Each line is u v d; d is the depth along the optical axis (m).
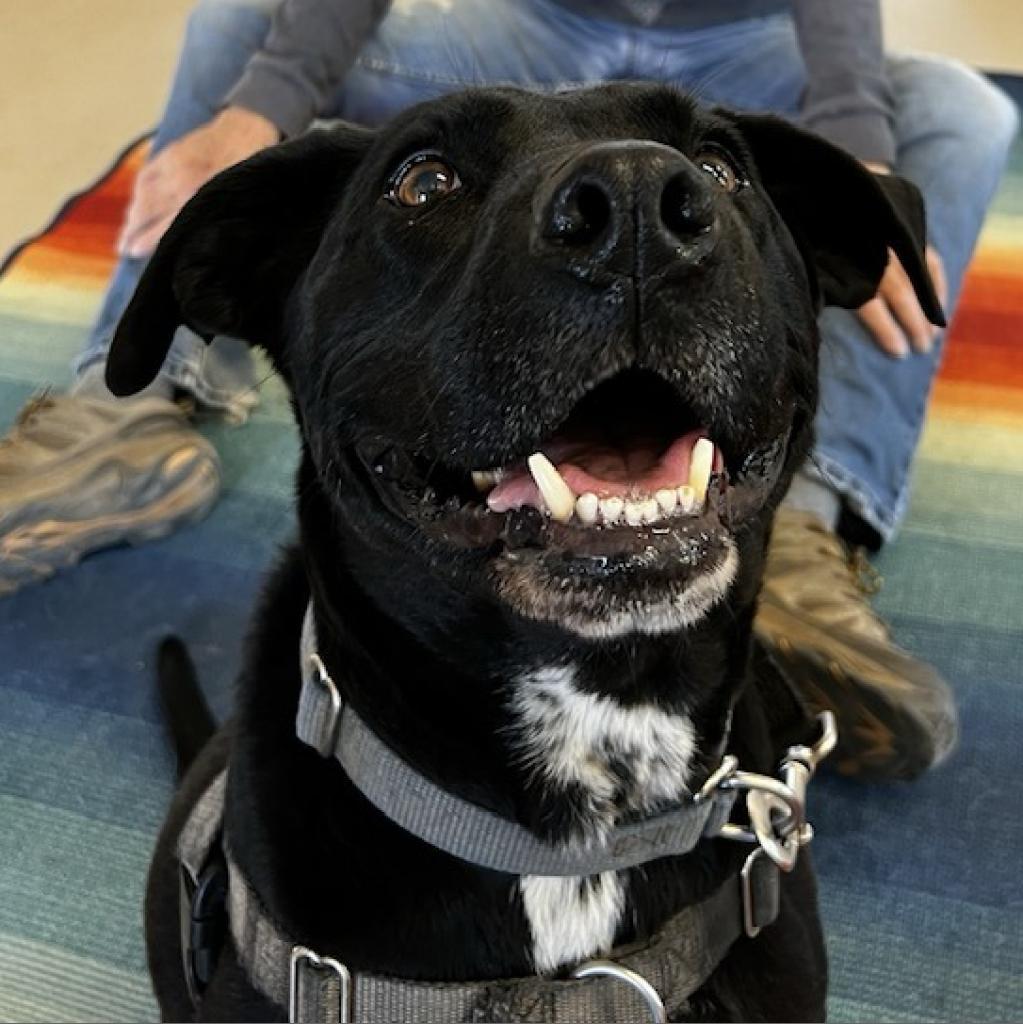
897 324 0.74
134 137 1.16
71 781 0.64
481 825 0.37
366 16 0.81
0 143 1.15
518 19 0.85
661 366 0.31
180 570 0.75
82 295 0.93
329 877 0.38
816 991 0.43
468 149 0.37
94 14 1.36
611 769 0.38
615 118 0.38
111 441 0.75
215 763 0.49
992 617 0.71
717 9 0.85
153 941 0.48
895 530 0.75
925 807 0.62
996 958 0.56
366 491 0.38
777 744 0.45
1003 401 0.84
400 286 0.37
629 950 0.39
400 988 0.38
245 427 0.84
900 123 0.81
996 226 0.98
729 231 0.31
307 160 0.42
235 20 0.85
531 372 0.31
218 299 0.44
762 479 0.37
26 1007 0.54
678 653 0.38
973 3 1.37
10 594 0.73
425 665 0.38
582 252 0.30
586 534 0.33
